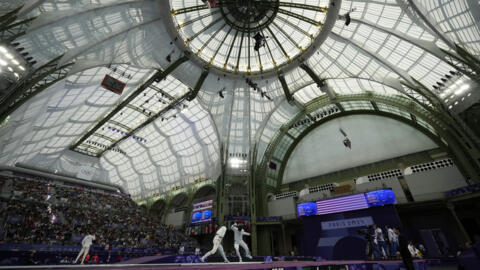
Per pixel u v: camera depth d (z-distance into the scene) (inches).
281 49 1285.7
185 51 1200.2
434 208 1103.0
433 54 898.7
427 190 1122.7
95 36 940.0
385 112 1505.9
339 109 1669.5
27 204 1422.2
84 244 601.6
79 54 952.3
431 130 1274.6
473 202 987.3
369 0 919.0
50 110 1326.3
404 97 1254.3
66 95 1261.1
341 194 1186.0
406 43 996.6
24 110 1015.6
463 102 951.6
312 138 1776.6
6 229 1097.4
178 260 397.4
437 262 832.3
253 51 1332.4
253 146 1653.5
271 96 1497.3
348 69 1263.5
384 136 1466.5
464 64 861.2
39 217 1323.8
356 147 1544.0
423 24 831.7
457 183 1071.0
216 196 1627.7
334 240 1087.0
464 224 1047.6
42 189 1676.9
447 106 1027.9
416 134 1362.0
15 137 1255.5
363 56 1156.5
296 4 1103.0
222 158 1595.7
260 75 1337.4
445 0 699.4
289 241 1488.7
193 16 1152.2
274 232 1509.6
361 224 1049.5
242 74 1342.3
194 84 1371.8
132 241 1435.8
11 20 663.8
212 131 1823.3
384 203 1018.7
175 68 1253.1
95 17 876.6
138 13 976.9
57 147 1904.5
